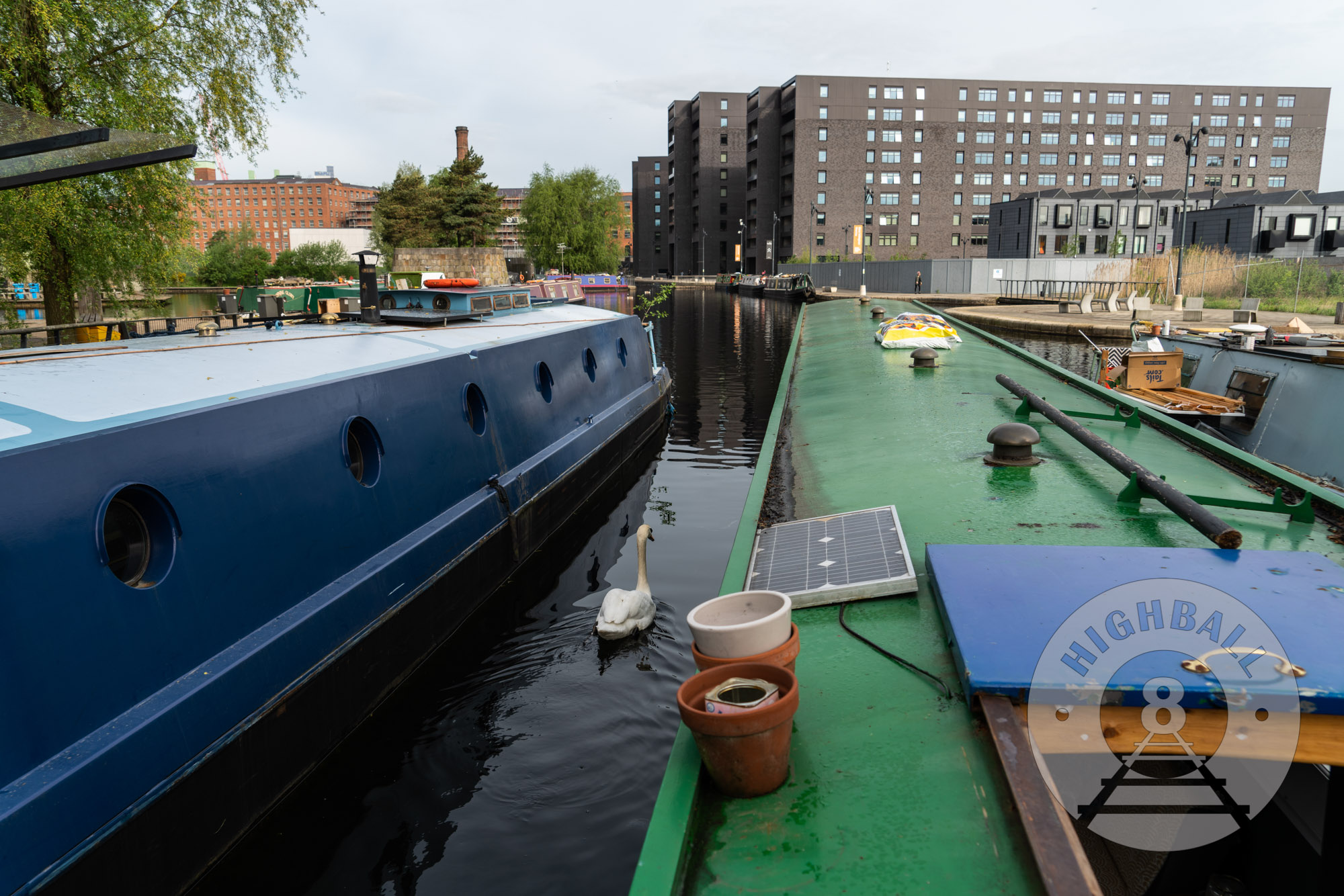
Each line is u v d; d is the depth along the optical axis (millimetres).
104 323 8805
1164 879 3205
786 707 2633
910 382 12352
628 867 4422
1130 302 36062
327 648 5309
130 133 4723
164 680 4215
